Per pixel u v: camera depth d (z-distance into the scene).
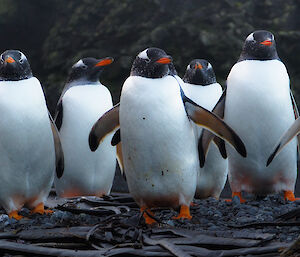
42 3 32.88
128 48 29.19
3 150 8.69
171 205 8.66
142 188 8.43
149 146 8.09
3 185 8.88
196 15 28.59
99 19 30.94
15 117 8.59
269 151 9.66
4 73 8.81
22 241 7.52
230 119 9.70
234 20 27.89
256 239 6.96
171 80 8.18
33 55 33.09
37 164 8.94
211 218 8.47
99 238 7.22
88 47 30.53
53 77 30.81
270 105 9.40
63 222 8.38
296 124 8.27
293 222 7.61
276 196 10.23
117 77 28.92
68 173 11.70
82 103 11.38
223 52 27.34
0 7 32.47
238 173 10.14
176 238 7.11
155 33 28.36
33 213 9.22
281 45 27.55
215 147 10.82
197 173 8.66
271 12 28.48
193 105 8.24
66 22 31.97
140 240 6.96
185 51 28.00
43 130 8.85
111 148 11.77
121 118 8.30
